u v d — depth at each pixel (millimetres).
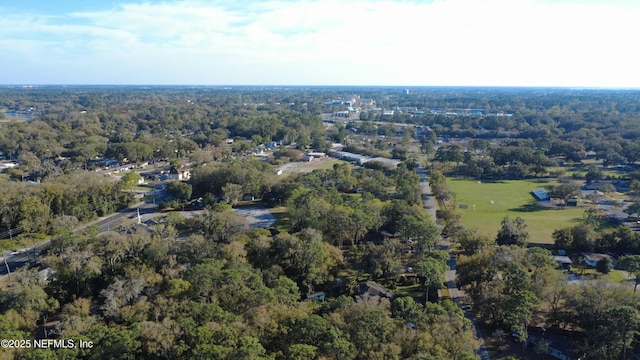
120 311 76062
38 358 58781
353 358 62969
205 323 68750
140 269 93062
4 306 80750
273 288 83812
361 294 94312
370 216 121750
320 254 99500
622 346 68125
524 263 93125
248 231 117312
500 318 83688
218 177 171375
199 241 100875
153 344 63125
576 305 79375
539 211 159000
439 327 69562
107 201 155625
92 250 99125
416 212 130625
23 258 115438
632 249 116000
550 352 76812
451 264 112250
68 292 93438
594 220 131125
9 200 132000
